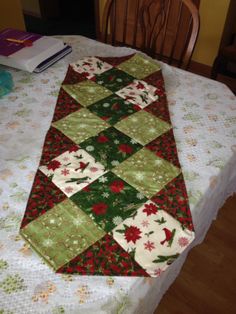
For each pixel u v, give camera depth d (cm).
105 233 67
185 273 136
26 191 76
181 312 125
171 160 83
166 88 111
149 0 132
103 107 101
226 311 126
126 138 90
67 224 68
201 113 100
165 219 70
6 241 66
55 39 125
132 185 77
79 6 352
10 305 56
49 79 115
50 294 58
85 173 79
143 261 63
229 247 146
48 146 87
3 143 89
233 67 246
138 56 124
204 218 85
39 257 63
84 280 60
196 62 265
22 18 247
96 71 117
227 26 238
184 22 233
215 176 80
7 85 108
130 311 58
